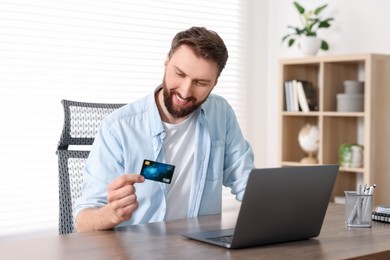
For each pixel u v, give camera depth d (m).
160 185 2.17
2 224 3.57
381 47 4.07
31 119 3.66
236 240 1.59
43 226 3.71
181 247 1.61
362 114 3.82
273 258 1.51
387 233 1.85
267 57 4.78
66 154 2.36
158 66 4.18
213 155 2.34
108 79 3.96
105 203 2.02
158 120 2.21
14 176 3.61
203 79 2.04
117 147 2.15
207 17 4.42
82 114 2.43
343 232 1.86
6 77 3.57
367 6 4.14
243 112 4.65
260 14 4.71
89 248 1.60
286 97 4.25
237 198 2.42
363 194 1.95
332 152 4.12
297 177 1.64
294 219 1.68
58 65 3.76
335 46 4.33
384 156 3.88
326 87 4.07
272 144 4.77
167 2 4.21
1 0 3.54
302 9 4.25
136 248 1.60
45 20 3.70
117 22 3.98
